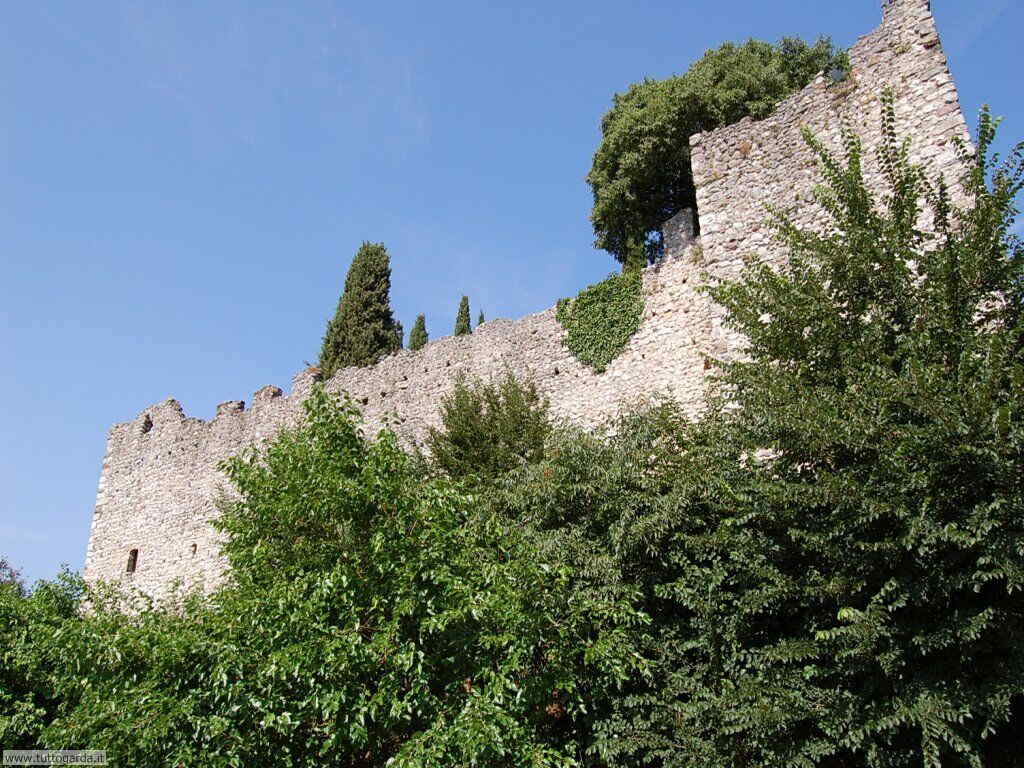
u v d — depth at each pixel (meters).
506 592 8.41
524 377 19.66
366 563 8.97
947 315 9.37
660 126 22.72
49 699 12.98
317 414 10.41
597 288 19.00
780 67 24.53
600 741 8.80
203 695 8.33
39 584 14.31
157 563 27.19
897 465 8.11
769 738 8.40
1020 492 7.65
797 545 9.35
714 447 10.49
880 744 8.24
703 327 16.69
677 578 10.19
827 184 14.65
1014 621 7.86
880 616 7.90
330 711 7.72
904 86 14.22
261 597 8.81
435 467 16.05
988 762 8.24
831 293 10.66
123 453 30.69
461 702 8.33
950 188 13.00
